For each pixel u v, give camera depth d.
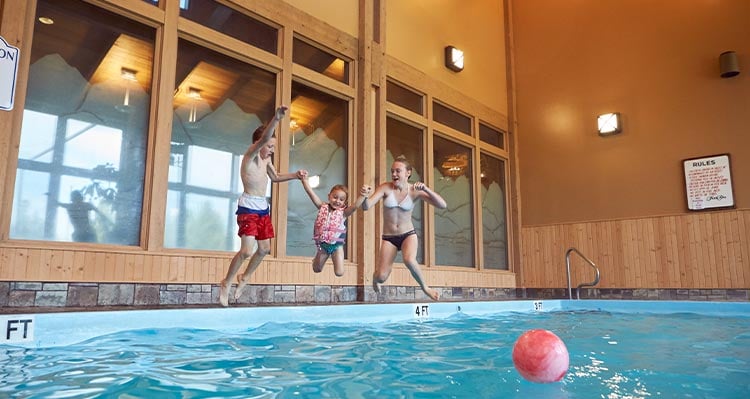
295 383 1.90
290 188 5.97
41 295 4.04
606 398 1.69
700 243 7.33
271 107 5.93
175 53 5.05
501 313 5.76
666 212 7.69
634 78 8.24
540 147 9.17
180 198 5.04
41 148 4.24
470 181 8.57
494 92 9.27
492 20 9.52
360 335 3.45
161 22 4.97
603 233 8.25
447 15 8.48
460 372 2.13
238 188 5.52
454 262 8.02
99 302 4.32
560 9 9.20
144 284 4.60
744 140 7.15
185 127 5.16
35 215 4.16
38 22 4.34
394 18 7.51
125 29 4.84
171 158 5.03
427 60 7.96
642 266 7.80
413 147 7.64
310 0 6.39
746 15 7.32
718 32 7.54
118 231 4.60
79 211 4.39
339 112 6.69
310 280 5.88
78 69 4.52
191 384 1.87
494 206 9.05
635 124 8.14
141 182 4.78
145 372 2.07
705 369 2.22
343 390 1.80
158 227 4.75
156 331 3.38
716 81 7.47
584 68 8.80
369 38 6.96
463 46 8.70
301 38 6.29
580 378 2.01
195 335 3.27
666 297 7.52
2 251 3.89
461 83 8.55
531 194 9.16
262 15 5.83
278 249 5.64
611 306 6.53
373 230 6.66
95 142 4.55
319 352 2.66
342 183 6.60
